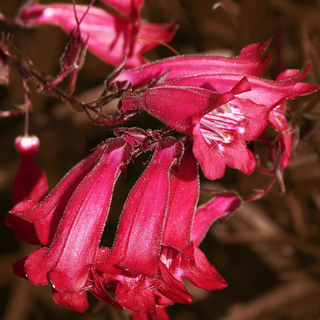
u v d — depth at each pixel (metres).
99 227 0.22
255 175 0.30
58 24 0.27
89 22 0.27
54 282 0.21
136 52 0.27
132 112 0.23
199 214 0.24
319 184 0.30
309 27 0.30
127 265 0.22
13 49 0.26
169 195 0.22
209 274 0.23
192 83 0.23
